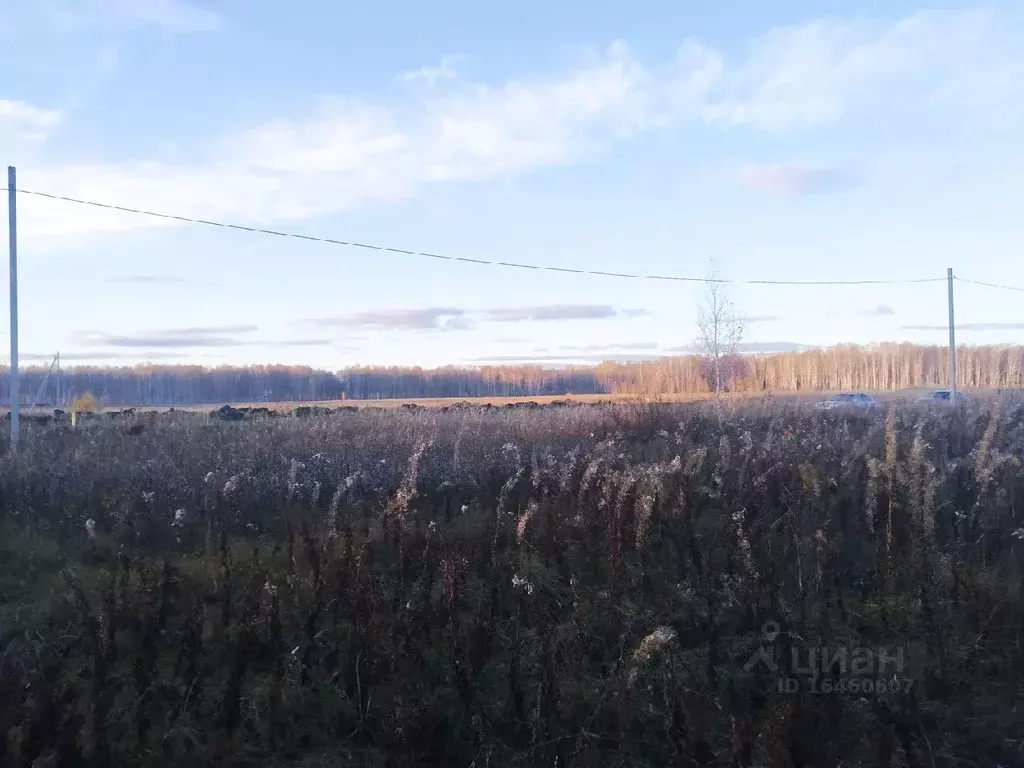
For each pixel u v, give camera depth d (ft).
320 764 15.75
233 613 20.83
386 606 20.85
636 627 20.36
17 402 41.32
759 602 20.56
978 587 21.48
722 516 27.48
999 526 25.94
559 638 19.36
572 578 22.90
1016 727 16.20
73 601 21.17
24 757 14.85
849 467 32.58
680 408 59.06
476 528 27.37
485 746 16.07
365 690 17.75
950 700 17.31
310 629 19.86
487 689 17.98
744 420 54.34
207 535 26.66
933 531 24.72
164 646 19.42
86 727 15.71
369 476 33.63
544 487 30.55
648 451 43.19
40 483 32.48
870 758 15.35
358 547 24.70
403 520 26.37
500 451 38.93
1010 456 31.76
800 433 45.73
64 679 17.63
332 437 43.62
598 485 29.73
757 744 15.33
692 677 17.93
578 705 17.26
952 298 77.15
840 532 26.30
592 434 47.93
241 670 18.17
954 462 32.45
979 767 15.16
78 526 28.27
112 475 34.01
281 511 30.14
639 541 24.64
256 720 16.89
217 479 31.78
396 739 16.17
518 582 20.94
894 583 22.00
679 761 15.30
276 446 40.98
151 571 23.21
